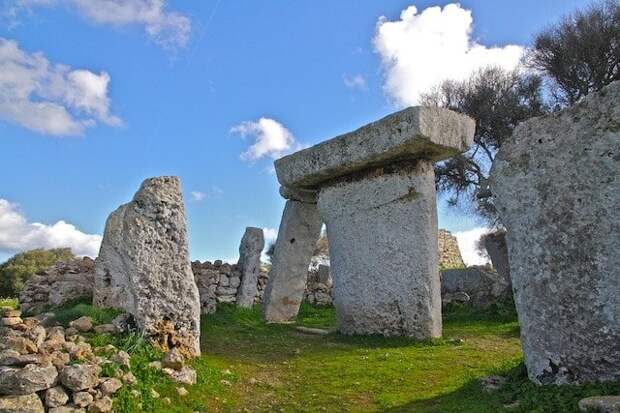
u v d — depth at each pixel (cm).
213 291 1094
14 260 2392
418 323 784
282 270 1110
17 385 399
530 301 470
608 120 439
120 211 685
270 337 862
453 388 534
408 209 807
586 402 368
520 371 496
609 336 425
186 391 521
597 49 1694
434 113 763
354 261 854
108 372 475
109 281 676
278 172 948
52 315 641
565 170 457
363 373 616
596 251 436
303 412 507
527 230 476
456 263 1884
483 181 1812
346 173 875
